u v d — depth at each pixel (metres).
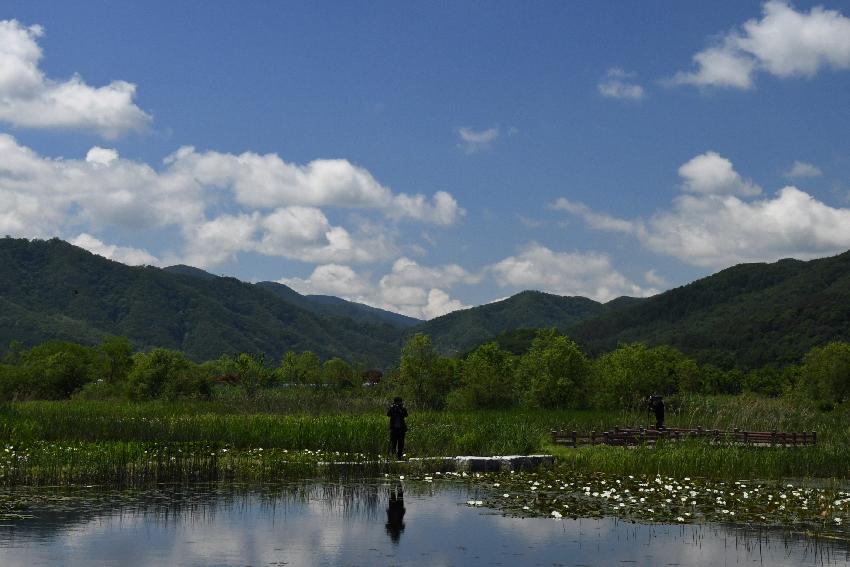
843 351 65.44
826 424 42.00
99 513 16.09
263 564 12.05
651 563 12.45
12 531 14.22
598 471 23.97
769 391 97.31
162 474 21.47
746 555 13.04
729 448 28.16
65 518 15.54
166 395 60.91
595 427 37.12
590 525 15.47
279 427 30.75
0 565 11.77
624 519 16.05
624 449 28.69
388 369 68.19
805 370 69.38
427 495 19.02
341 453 27.22
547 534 14.59
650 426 36.81
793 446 31.44
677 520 15.84
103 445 26.64
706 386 95.00
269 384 72.19
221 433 29.70
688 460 24.70
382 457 26.06
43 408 44.03
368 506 17.39
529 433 31.17
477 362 61.31
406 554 12.84
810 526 15.56
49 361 78.81
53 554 12.49
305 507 17.17
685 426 39.75
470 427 32.59
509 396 60.34
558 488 20.30
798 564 12.43
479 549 13.29
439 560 12.46
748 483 21.89
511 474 23.03
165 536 13.98
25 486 19.59
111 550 12.83
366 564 12.14
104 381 82.44
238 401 53.84
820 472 24.58
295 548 13.16
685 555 13.02
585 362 59.75
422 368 59.75
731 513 16.69
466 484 20.95
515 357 72.81
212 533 14.30
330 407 52.00
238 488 19.84
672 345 169.50
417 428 31.55
